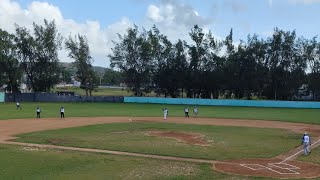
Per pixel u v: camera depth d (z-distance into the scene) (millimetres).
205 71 121312
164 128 50750
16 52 116375
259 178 25734
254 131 49656
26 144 37375
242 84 118062
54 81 121875
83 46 121500
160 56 124188
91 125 53188
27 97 111688
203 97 124062
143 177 25578
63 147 35875
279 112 82250
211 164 29750
